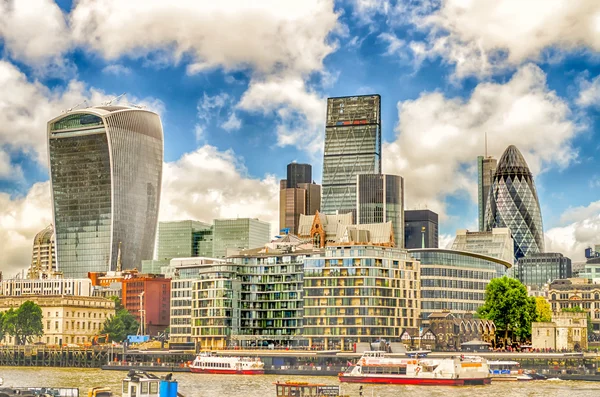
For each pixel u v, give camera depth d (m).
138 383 170.12
